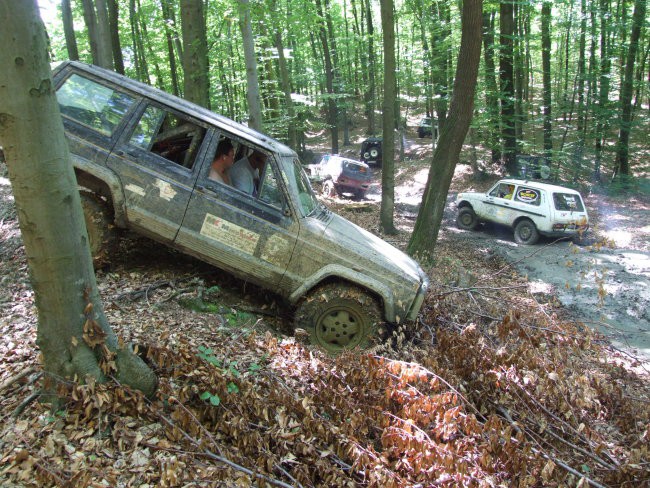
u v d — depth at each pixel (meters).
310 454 3.00
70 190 2.67
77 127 4.91
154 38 21.67
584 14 19.53
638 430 3.81
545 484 2.99
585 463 3.42
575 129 24.30
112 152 4.89
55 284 2.74
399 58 29.30
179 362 3.19
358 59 34.75
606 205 17.91
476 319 6.12
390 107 12.63
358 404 3.29
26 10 2.32
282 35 16.52
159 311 4.64
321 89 34.22
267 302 5.73
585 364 4.95
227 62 20.98
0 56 2.31
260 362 3.89
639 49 23.19
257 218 4.95
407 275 5.02
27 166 2.49
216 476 2.70
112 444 2.84
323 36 27.48
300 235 4.97
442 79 21.61
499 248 13.09
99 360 2.95
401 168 25.91
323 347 4.94
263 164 5.09
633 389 4.80
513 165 21.34
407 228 14.72
